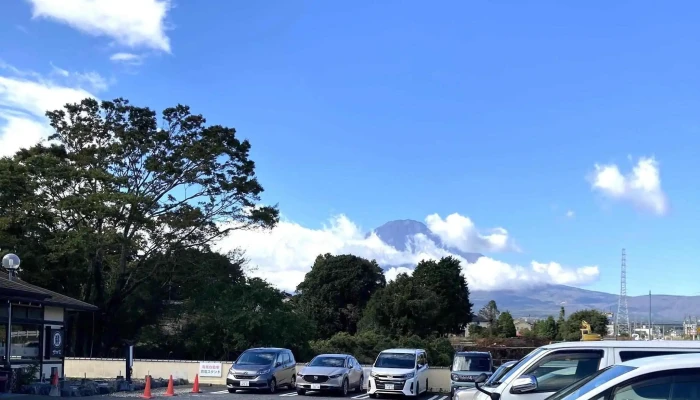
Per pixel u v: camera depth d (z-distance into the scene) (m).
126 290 41.62
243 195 42.16
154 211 40.09
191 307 41.12
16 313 24.53
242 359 25.47
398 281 63.53
